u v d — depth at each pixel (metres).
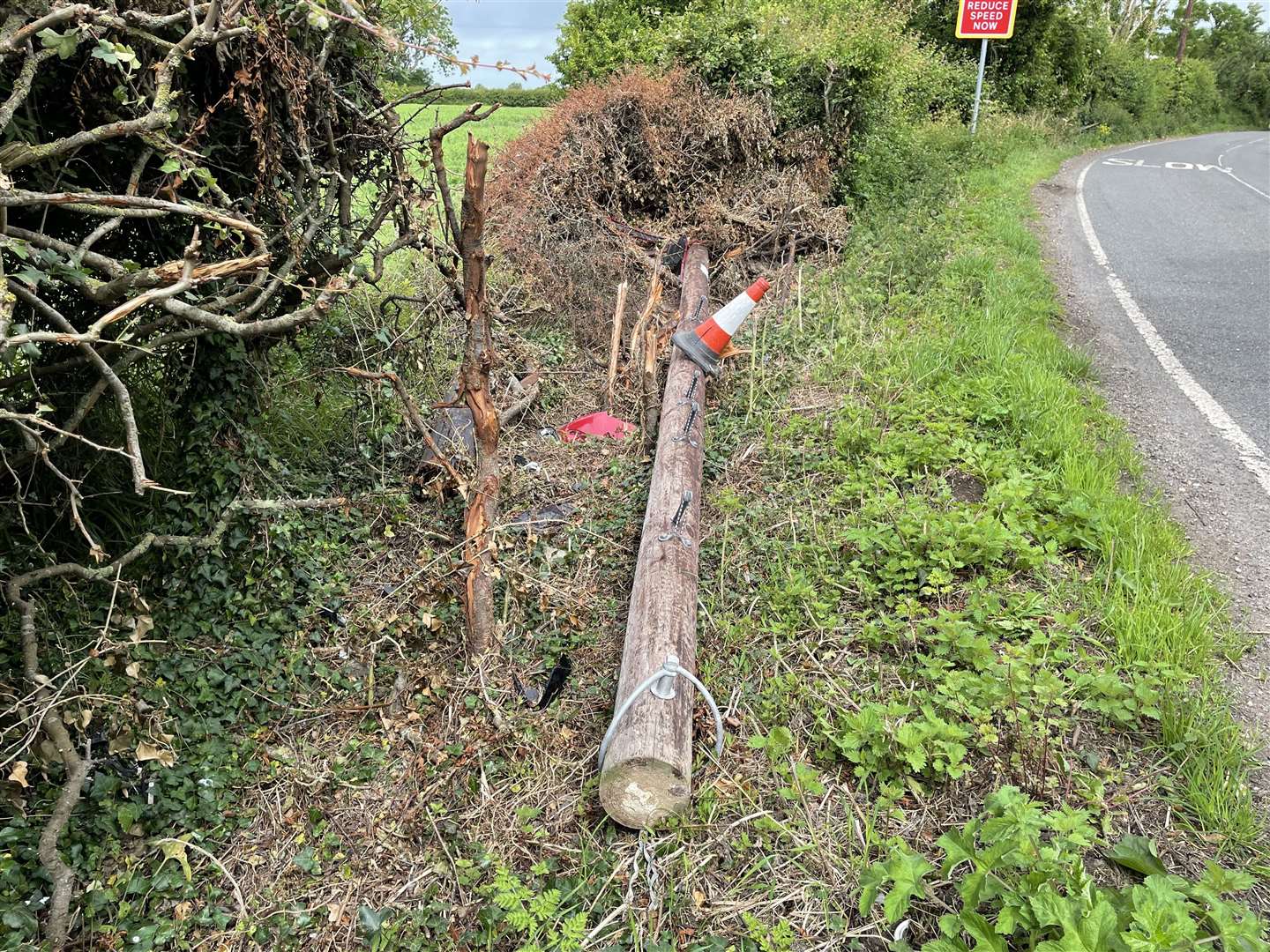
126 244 3.11
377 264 3.56
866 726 2.79
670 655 2.80
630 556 4.02
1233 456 4.94
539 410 5.60
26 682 2.51
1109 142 30.88
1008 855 2.23
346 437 4.47
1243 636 3.37
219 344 3.10
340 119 3.45
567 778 2.86
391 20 3.43
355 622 3.46
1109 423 5.22
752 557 3.92
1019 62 25.66
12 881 2.26
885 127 11.44
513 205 7.69
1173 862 2.46
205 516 3.20
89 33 2.25
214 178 2.85
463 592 3.40
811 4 11.80
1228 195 15.18
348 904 2.46
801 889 2.44
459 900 2.46
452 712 3.08
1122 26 44.03
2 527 2.86
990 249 9.30
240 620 3.24
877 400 5.38
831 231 8.51
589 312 6.84
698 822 2.63
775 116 9.09
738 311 5.16
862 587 3.62
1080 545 3.91
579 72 13.36
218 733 2.89
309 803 2.76
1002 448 4.76
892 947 2.24
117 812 2.53
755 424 5.23
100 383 2.67
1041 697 2.91
